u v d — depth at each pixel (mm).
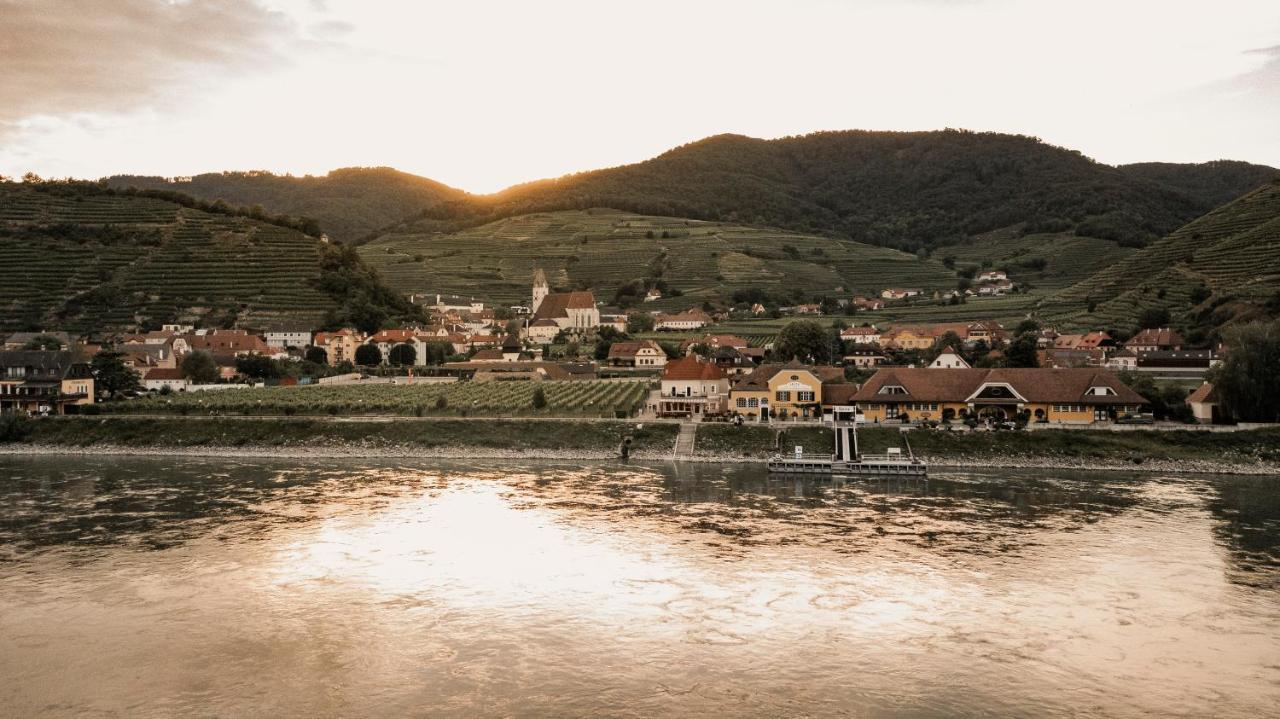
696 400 143500
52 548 75562
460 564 70750
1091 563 70188
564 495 96938
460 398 156750
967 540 77188
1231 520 83812
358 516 86875
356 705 46750
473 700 47250
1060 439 117250
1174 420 127375
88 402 152500
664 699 47406
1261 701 47125
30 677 50469
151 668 51531
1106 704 46812
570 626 57656
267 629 57219
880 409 133500
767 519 85250
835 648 54000
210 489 101375
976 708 46312
